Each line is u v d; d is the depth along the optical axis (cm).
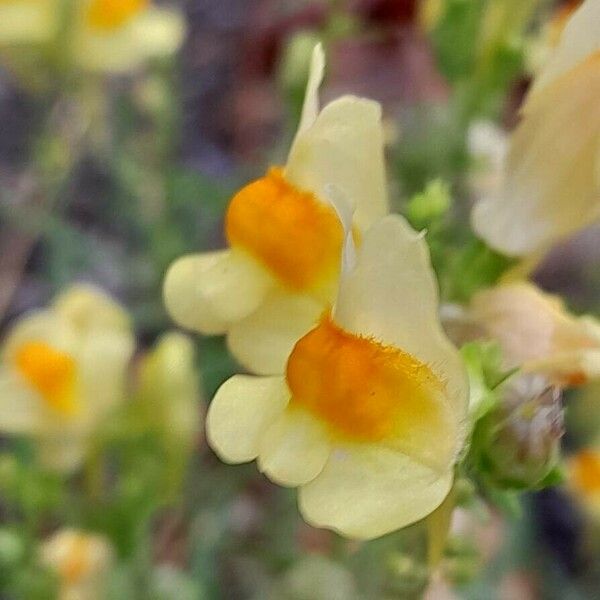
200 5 33
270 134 30
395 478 10
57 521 19
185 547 21
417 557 13
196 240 25
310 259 11
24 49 22
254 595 21
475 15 16
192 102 31
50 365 16
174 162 26
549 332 12
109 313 16
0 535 16
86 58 22
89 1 22
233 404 11
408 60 24
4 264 25
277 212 11
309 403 10
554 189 12
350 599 17
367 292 10
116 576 16
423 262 10
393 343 10
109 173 27
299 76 16
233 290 11
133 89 25
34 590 16
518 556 21
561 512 25
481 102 17
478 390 11
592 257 27
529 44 16
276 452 10
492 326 12
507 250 12
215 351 22
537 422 11
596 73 12
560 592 23
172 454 16
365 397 10
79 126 24
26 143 29
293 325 11
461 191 18
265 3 31
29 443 18
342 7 20
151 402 16
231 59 32
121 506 16
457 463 11
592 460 19
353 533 10
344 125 11
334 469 10
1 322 26
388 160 18
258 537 21
